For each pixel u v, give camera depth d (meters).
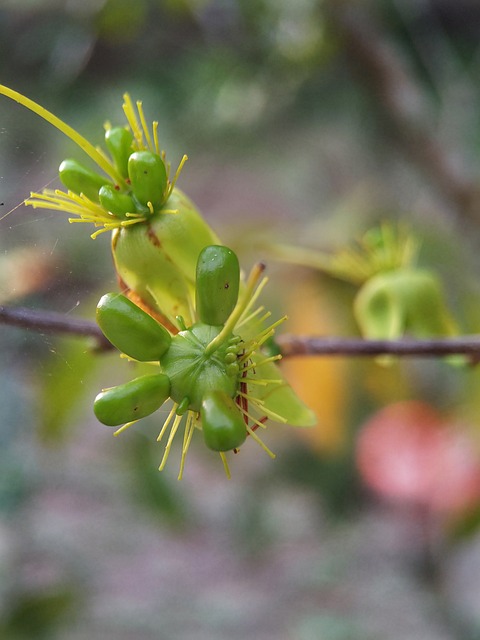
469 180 0.35
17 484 0.34
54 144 0.38
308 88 0.38
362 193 0.38
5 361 0.30
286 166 0.41
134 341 0.18
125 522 0.40
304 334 0.34
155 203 0.19
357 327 0.33
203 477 0.48
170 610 0.42
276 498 0.46
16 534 0.34
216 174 0.45
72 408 0.29
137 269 0.19
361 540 0.45
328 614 0.42
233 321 0.18
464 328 0.34
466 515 0.35
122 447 0.36
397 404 0.38
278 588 0.44
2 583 0.32
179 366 0.18
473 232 0.35
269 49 0.35
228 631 0.42
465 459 0.35
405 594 0.43
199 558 0.45
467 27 0.40
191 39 0.37
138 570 0.45
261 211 0.44
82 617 0.37
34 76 0.37
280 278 0.34
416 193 0.37
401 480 0.39
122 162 0.19
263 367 0.20
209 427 0.18
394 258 0.26
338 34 0.34
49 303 0.22
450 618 0.41
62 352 0.28
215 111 0.38
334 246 0.35
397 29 0.38
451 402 0.37
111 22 0.35
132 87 0.38
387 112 0.36
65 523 0.39
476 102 0.39
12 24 0.36
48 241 0.23
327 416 0.37
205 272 0.18
